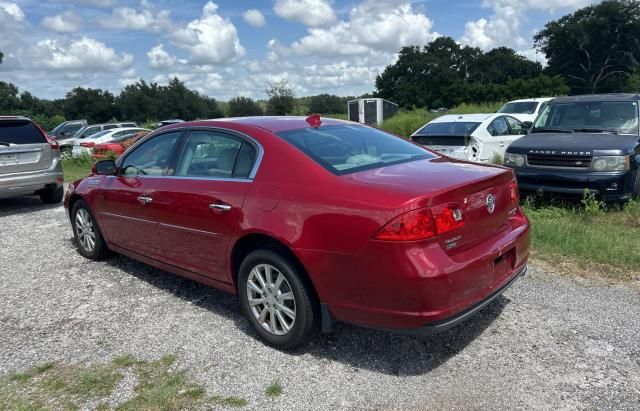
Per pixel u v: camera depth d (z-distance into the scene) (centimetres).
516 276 374
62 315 448
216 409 305
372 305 318
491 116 1055
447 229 311
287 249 357
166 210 446
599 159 689
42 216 877
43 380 344
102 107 8369
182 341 392
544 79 6091
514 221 389
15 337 409
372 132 457
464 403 303
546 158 730
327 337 389
